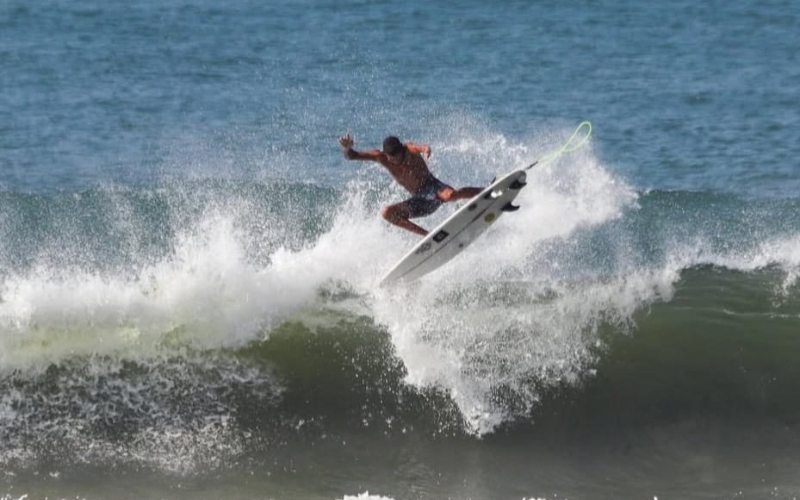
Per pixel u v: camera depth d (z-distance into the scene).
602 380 41.53
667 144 81.31
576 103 93.44
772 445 38.44
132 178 69.75
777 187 70.56
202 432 38.22
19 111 85.94
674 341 43.66
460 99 94.12
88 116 85.62
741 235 56.69
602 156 78.31
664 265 51.31
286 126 84.94
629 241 54.69
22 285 42.88
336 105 91.69
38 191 66.56
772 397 40.88
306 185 63.72
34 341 40.84
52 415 38.34
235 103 91.81
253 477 35.88
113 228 55.97
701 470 36.88
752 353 43.03
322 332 43.19
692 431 39.25
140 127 83.12
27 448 36.66
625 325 44.56
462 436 38.81
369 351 42.34
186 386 40.28
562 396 40.72
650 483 36.06
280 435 38.38
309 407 39.81
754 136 83.44
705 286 48.56
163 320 42.34
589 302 45.72
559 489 35.66
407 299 45.78
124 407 39.03
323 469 36.66
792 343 43.56
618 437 38.94
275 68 105.44
